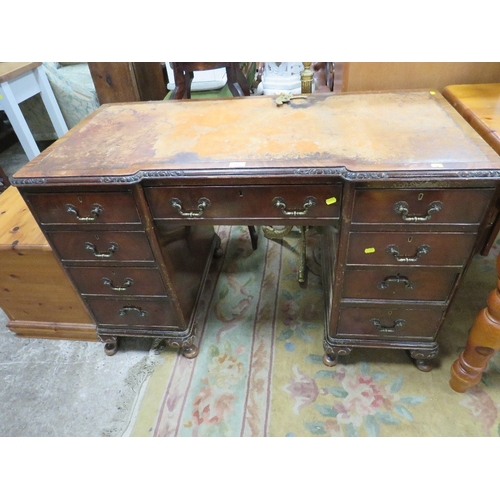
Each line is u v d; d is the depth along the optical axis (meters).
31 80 2.19
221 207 0.91
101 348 1.41
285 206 0.89
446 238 0.88
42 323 1.41
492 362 1.24
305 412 1.15
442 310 1.04
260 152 0.88
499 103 1.06
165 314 1.21
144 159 0.89
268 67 1.97
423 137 0.89
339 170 0.80
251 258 1.78
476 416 1.10
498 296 0.92
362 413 1.13
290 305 1.52
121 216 0.95
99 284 1.14
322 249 1.51
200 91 2.22
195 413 1.17
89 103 2.57
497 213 1.51
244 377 1.26
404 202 0.83
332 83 1.74
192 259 1.37
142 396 1.23
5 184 2.45
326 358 1.26
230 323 1.46
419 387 1.19
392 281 0.99
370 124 0.97
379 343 1.16
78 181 0.86
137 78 2.05
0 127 3.20
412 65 1.27
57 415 1.20
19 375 1.33
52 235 1.02
